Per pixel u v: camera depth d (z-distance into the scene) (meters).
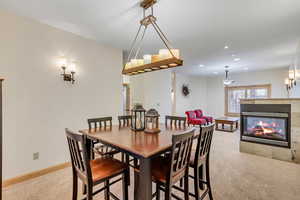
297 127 3.03
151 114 2.00
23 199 1.92
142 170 1.28
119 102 3.75
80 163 1.43
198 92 8.47
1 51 2.14
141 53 4.04
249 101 3.57
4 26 2.16
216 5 2.00
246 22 2.46
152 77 5.25
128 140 1.61
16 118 2.27
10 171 2.21
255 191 2.09
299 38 3.13
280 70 6.35
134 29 2.71
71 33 2.86
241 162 3.05
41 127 2.52
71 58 2.87
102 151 2.16
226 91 7.90
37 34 2.46
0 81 1.47
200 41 3.26
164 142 1.53
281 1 1.92
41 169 2.51
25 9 2.12
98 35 2.96
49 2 1.96
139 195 1.31
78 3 1.97
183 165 1.48
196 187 1.62
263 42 3.34
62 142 2.76
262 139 3.37
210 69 6.33
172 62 1.66
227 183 2.29
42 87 2.53
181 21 2.42
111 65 3.57
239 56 4.41
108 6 2.04
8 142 2.20
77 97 2.97
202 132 1.55
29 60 2.39
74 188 1.61
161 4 1.97
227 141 4.52
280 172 2.63
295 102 3.05
